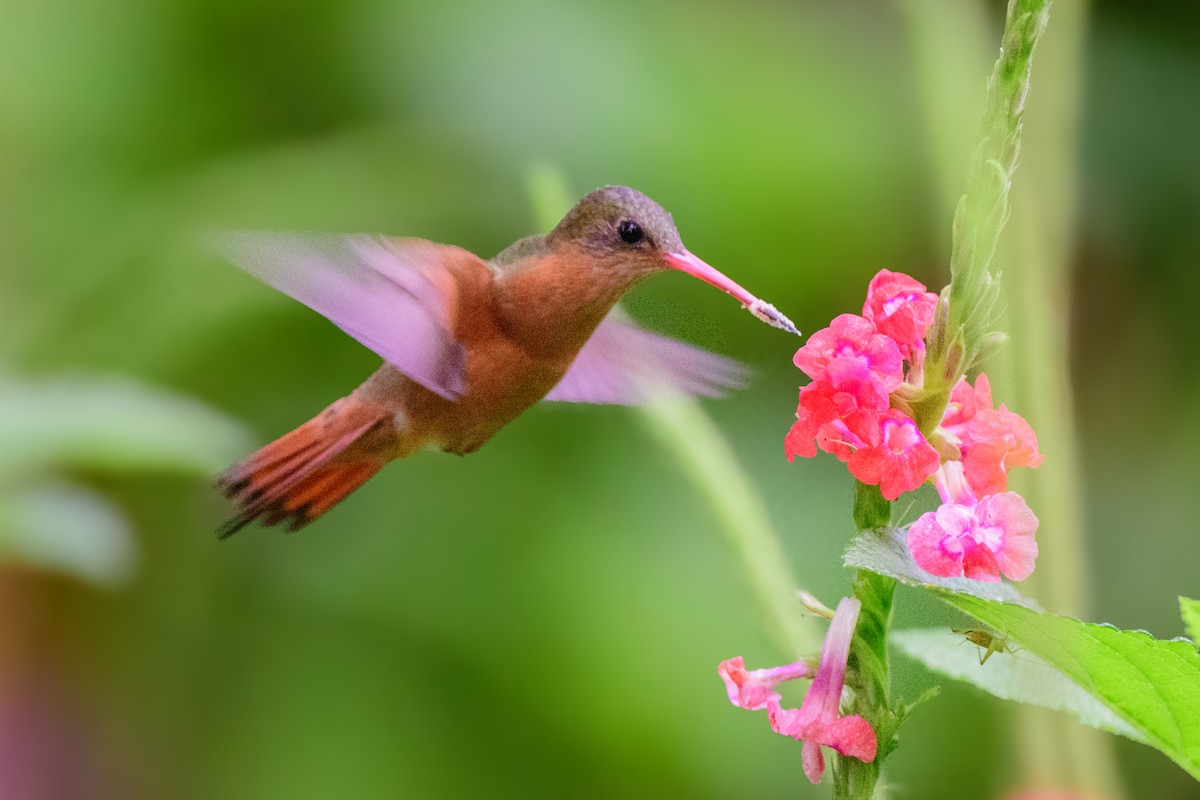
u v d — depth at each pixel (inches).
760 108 372.2
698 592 354.9
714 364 210.5
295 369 366.0
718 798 351.9
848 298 369.4
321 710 359.9
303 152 370.3
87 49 373.4
